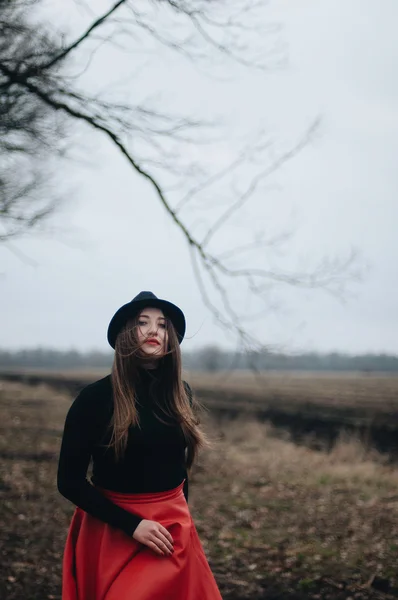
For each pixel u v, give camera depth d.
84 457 2.35
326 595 4.93
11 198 6.01
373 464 12.88
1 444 13.11
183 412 2.47
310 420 21.33
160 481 2.39
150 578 2.25
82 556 2.38
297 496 9.64
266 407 26.64
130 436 2.35
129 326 2.52
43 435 15.14
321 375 82.12
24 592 4.69
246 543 6.71
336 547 6.56
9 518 7.05
